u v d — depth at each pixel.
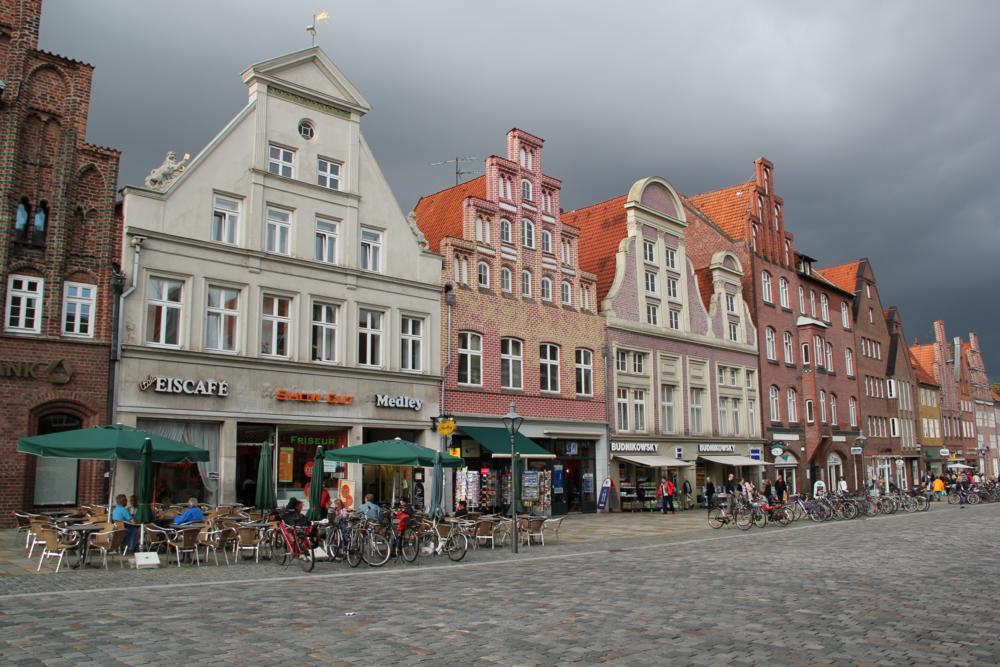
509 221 34.88
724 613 11.36
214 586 13.99
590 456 37.25
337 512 20.03
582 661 8.57
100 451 17.28
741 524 29.02
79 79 23.38
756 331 50.12
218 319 25.20
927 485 56.19
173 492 23.50
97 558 16.98
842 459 58.66
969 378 91.94
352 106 29.30
